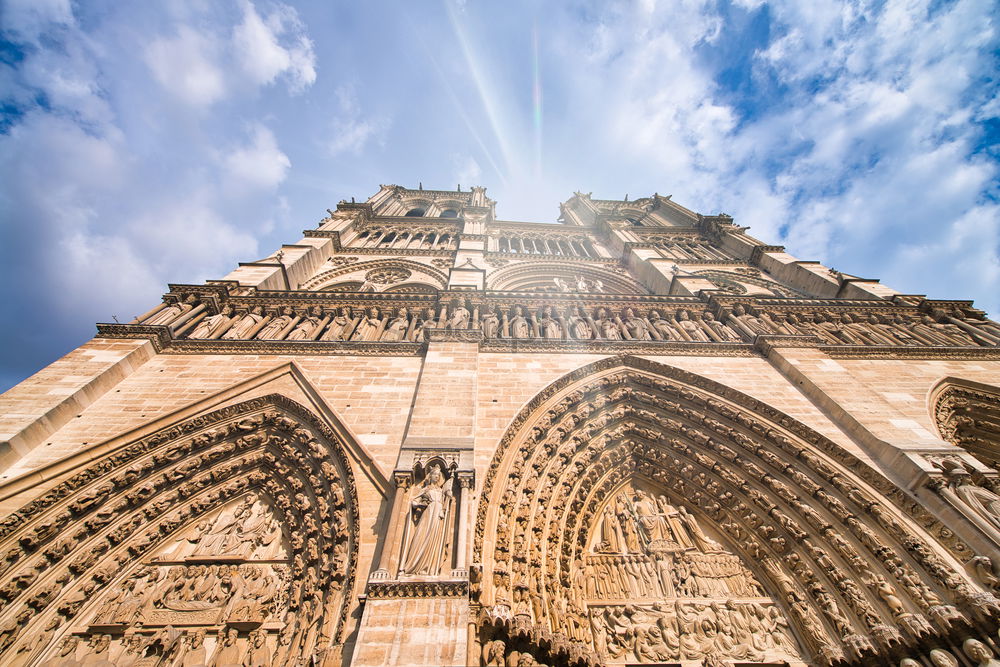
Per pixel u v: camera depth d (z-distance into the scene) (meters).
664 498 16.06
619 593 13.06
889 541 12.12
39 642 10.09
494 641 9.25
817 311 23.09
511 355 17.36
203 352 17.03
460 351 16.84
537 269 37.00
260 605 11.16
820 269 33.09
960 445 16.56
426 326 18.89
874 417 14.59
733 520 14.84
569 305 21.61
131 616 10.91
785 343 18.72
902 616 10.80
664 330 20.33
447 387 14.62
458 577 9.30
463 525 10.35
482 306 20.94
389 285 33.06
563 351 17.84
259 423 14.75
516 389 15.38
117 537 12.02
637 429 16.86
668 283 30.16
